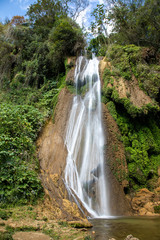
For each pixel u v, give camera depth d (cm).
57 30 1638
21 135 841
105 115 1054
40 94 1431
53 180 767
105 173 871
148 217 675
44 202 617
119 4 1603
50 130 1130
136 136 1035
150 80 1116
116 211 766
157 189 880
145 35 1445
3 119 817
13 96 1392
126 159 960
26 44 1828
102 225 539
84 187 814
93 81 1309
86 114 1122
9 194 575
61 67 1681
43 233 420
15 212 512
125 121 1071
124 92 1090
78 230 460
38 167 822
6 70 1689
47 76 1670
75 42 1652
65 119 1162
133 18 1456
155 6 1310
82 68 1477
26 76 1580
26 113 1135
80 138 1027
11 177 618
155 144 1027
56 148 987
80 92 1347
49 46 1702
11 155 683
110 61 1315
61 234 421
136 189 901
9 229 412
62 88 1362
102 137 980
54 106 1285
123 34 1545
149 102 1055
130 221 597
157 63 1237
